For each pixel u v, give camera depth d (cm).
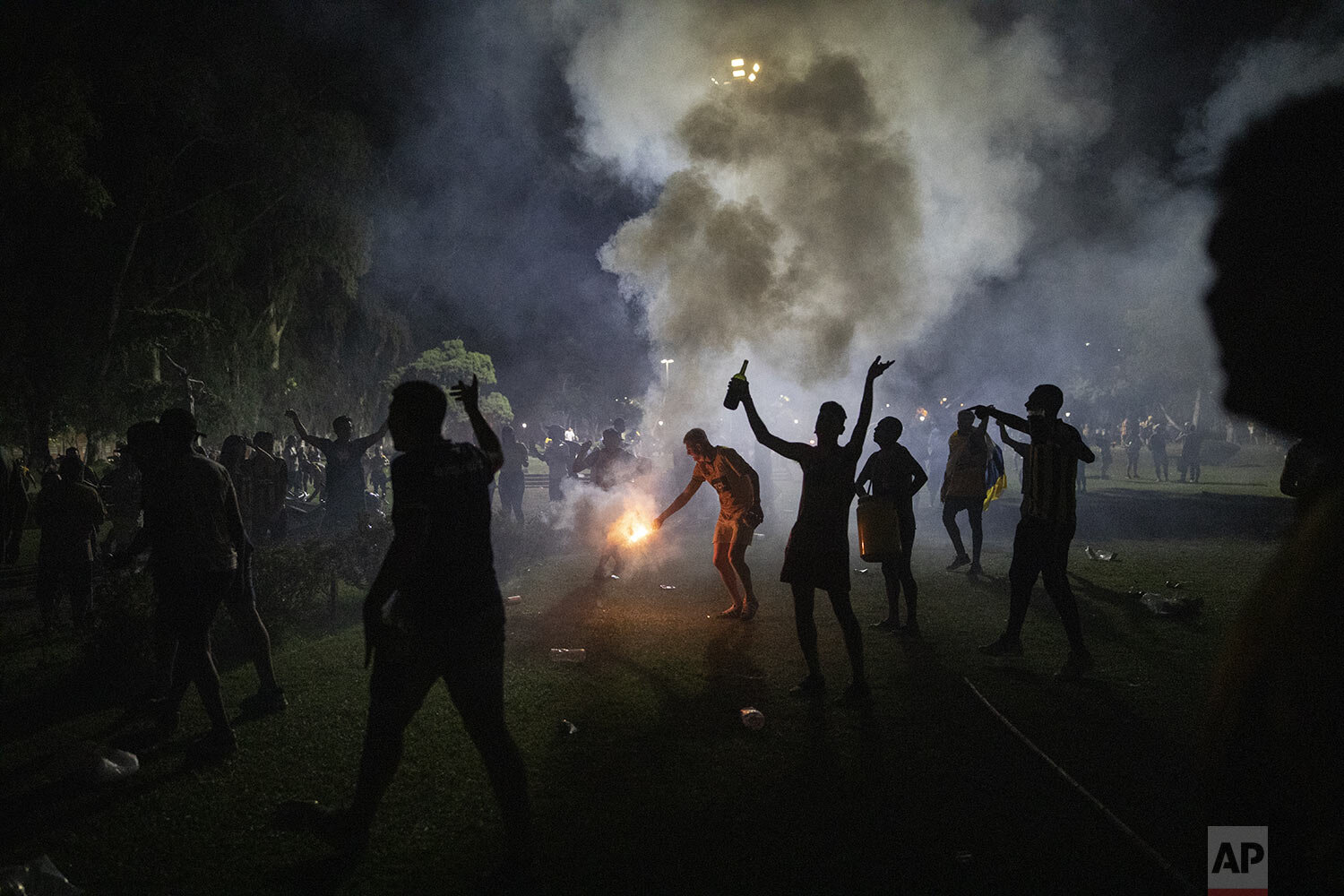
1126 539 1275
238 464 973
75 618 811
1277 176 80
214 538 474
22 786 428
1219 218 85
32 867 330
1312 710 82
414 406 338
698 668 625
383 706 338
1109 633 717
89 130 2059
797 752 467
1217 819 92
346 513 1014
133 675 612
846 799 408
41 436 2394
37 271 2369
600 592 916
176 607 464
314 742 484
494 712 338
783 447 569
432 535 331
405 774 436
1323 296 77
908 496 731
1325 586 83
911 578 728
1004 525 1497
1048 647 677
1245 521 1495
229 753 466
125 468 948
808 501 561
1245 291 83
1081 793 405
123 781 433
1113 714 521
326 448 1017
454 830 379
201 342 2505
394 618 336
